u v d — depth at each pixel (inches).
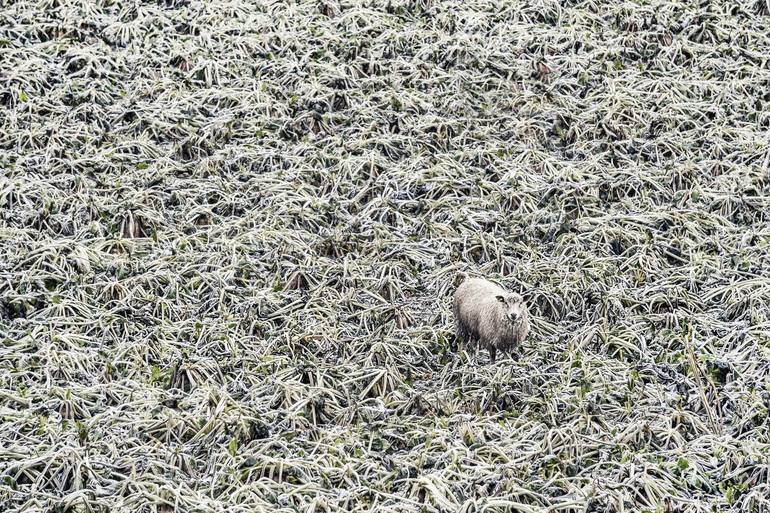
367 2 2657.5
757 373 1470.2
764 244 1822.1
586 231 1866.4
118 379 1472.7
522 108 2257.6
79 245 1745.8
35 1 2591.0
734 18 2593.5
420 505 1192.2
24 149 2064.5
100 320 1577.3
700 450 1311.5
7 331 1558.8
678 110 2246.6
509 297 1451.8
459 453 1289.4
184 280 1701.5
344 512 1184.8
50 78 2284.7
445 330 1594.5
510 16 2620.6
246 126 2190.0
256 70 2384.4
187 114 2209.6
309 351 1546.5
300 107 2240.4
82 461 1238.3
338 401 1440.7
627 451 1306.6
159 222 1857.8
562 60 2443.4
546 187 1990.7
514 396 1430.9
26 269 1706.4
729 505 1226.6
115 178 1988.2
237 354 1521.9
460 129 2197.3
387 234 1852.9
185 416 1357.0
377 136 2148.1
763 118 2223.2
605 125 2188.7
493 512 1178.0
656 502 1211.9
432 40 2511.1
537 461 1290.6
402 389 1466.5
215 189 1966.0
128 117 2180.1
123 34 2479.1
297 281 1717.5
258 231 1823.3
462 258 1784.0
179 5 2640.3
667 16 2603.3
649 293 1692.9
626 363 1517.0
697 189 1991.9
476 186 1999.3
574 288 1684.3
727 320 1637.6
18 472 1234.6
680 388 1453.0
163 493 1194.0
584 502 1196.5
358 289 1704.0
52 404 1378.0
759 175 2036.2
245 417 1341.0
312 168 2036.2
